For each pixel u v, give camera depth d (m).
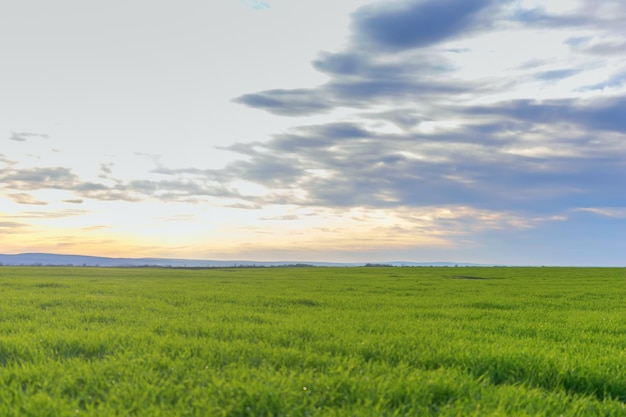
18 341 9.89
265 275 54.44
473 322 14.93
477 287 33.47
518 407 6.22
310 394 6.47
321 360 8.35
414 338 11.09
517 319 16.28
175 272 62.34
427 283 38.66
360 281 40.94
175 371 7.48
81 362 8.18
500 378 8.05
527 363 8.43
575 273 66.06
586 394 7.41
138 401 6.07
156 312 16.58
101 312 16.17
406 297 24.38
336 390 6.61
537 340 11.66
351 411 5.77
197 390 6.37
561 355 9.28
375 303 20.95
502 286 34.88
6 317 15.01
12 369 7.58
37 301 19.52
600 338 12.27
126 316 15.16
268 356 8.75
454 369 8.03
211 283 34.88
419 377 7.14
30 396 6.20
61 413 5.57
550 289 31.70
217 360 8.49
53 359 8.59
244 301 20.98
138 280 37.91
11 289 26.23
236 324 13.10
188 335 11.49
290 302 21.12
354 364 7.93
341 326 13.08
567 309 19.95
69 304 18.94
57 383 6.88
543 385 7.74
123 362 8.04
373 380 6.90
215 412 5.70
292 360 8.47
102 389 6.75
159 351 9.20
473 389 6.89
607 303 22.50
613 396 7.36
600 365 8.45
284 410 5.75
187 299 21.42
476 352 9.30
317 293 26.39
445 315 17.02
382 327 13.02
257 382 6.60
